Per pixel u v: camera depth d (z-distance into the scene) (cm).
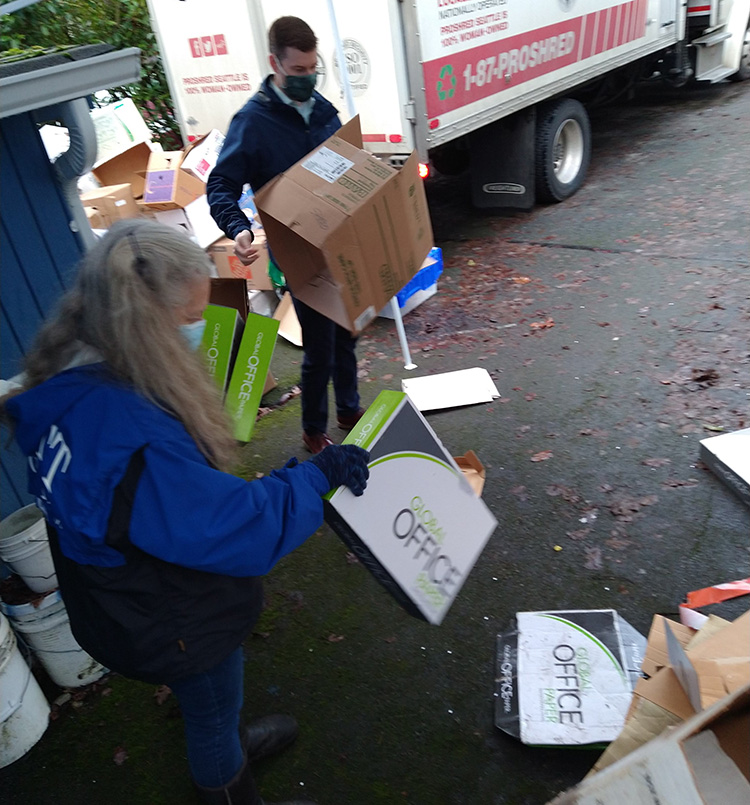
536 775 199
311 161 252
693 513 278
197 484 128
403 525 169
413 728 218
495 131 601
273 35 260
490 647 239
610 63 651
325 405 338
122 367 128
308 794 205
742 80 938
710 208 555
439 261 495
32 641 238
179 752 224
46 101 205
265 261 468
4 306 253
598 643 226
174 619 141
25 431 135
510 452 330
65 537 135
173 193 470
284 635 259
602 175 681
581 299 457
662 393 351
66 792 218
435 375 396
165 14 568
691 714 153
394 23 446
